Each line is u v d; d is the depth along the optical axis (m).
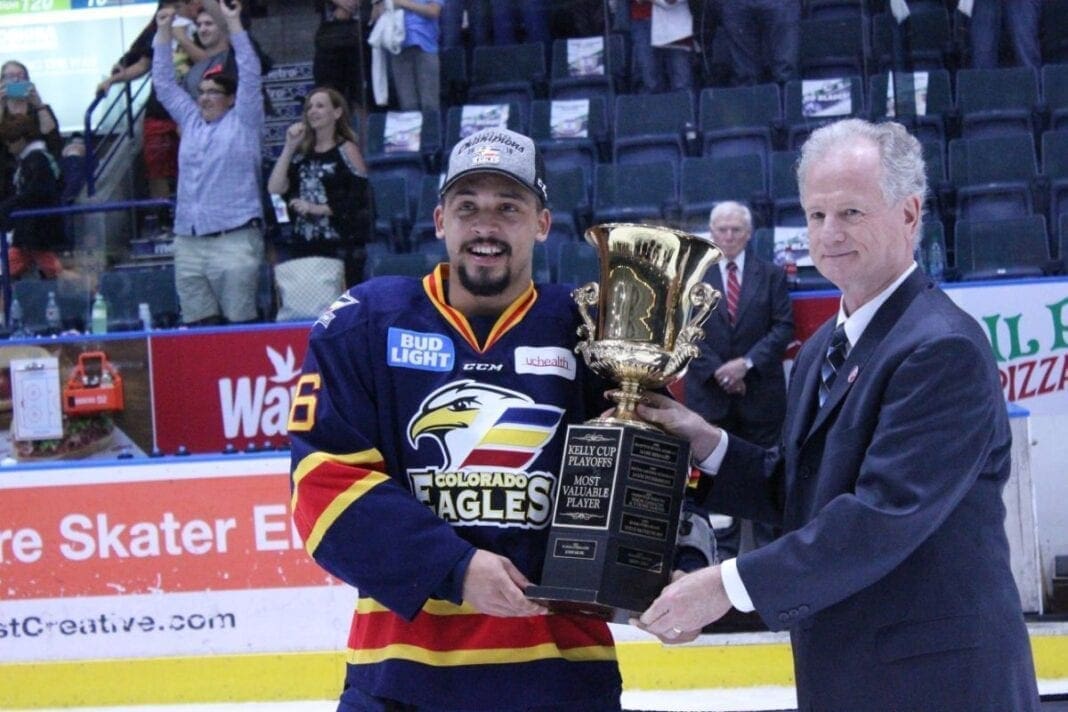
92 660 5.84
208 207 7.81
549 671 2.67
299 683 5.72
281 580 5.73
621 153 8.70
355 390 2.74
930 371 2.46
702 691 5.64
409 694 2.66
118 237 8.72
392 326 2.77
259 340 7.21
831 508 2.45
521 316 2.80
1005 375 6.64
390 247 8.40
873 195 2.54
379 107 8.66
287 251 7.82
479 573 2.53
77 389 7.32
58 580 5.85
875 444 2.48
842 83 8.41
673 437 2.63
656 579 2.57
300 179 7.80
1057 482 6.52
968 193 7.91
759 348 6.36
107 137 9.43
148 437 7.30
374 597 2.61
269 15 8.62
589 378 2.85
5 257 8.64
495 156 2.68
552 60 8.91
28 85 9.17
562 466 2.63
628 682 5.72
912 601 2.49
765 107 8.53
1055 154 8.02
